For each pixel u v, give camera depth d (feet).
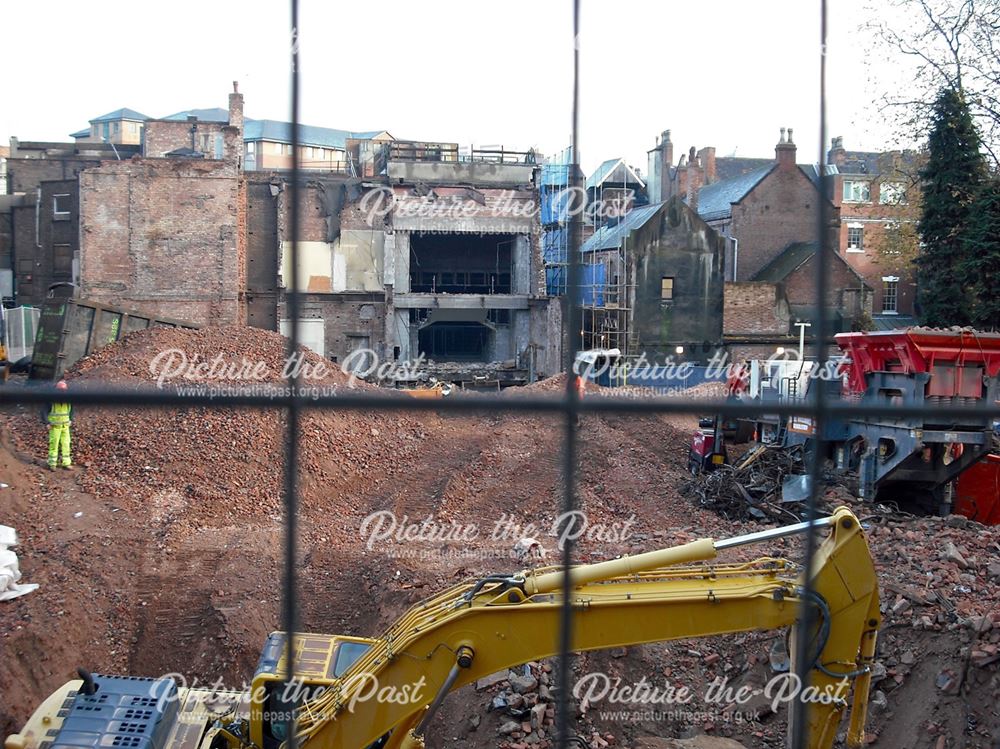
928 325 89.10
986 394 52.13
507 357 150.51
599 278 131.64
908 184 103.91
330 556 52.08
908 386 52.85
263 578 48.96
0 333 114.62
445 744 33.78
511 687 34.55
